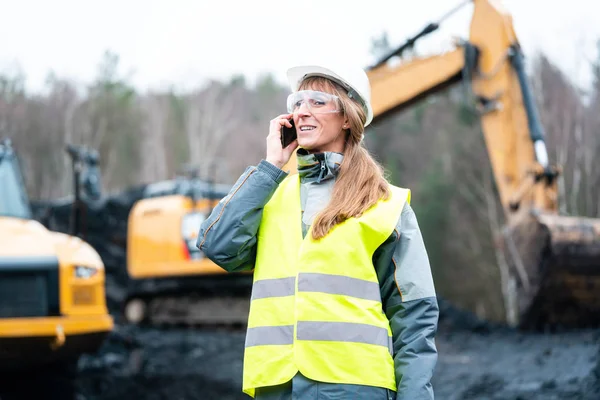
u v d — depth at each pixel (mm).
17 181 7621
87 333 6730
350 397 2180
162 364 9898
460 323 13273
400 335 2312
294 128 2566
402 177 35312
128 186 35219
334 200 2375
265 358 2289
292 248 2381
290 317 2299
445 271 29812
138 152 36062
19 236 6793
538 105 21422
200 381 9062
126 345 10523
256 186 2420
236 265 2488
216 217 2420
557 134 21375
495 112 11086
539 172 10773
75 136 31109
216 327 13570
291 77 2592
